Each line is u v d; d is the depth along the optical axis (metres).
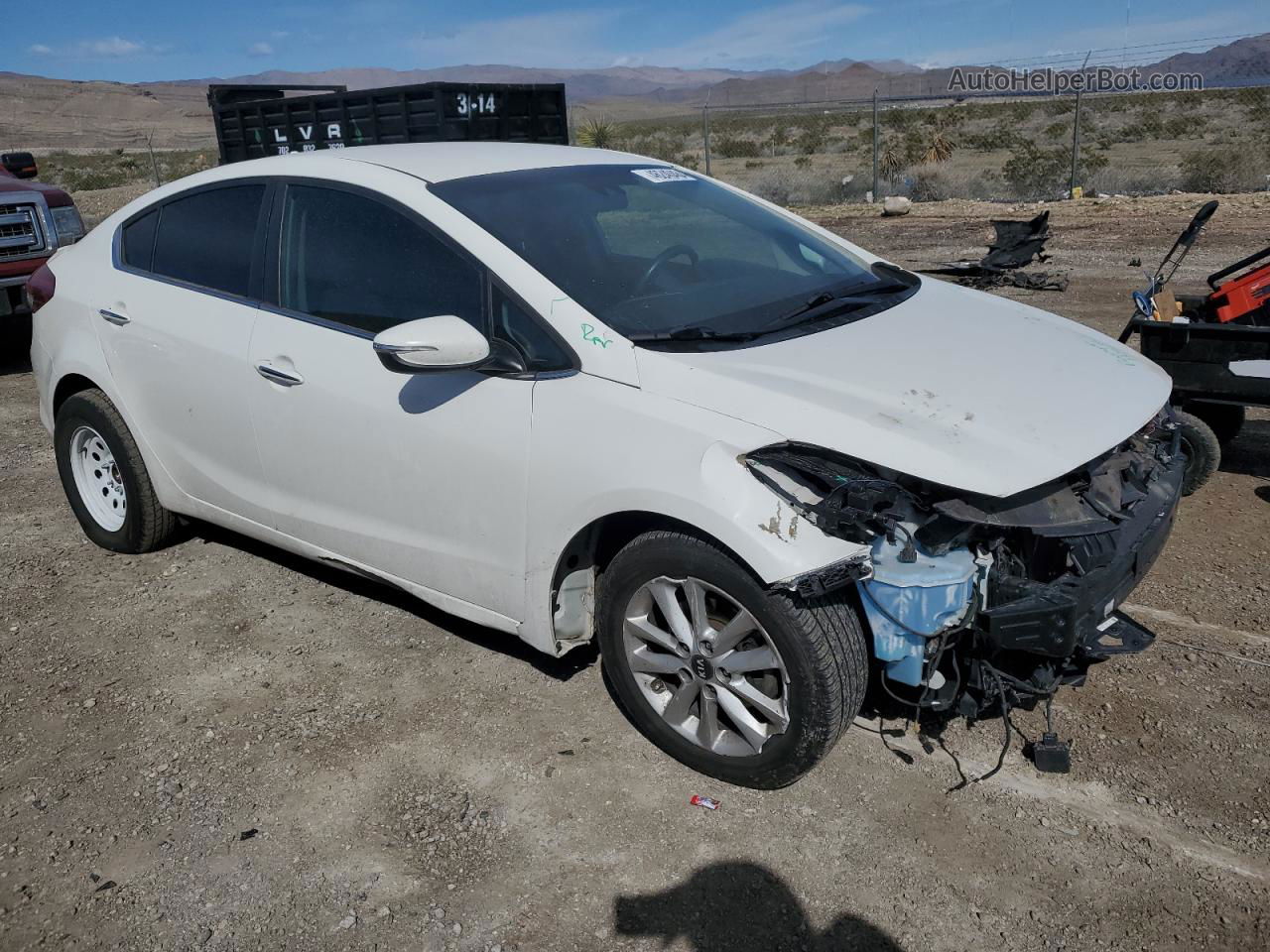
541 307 3.14
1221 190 16.70
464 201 3.46
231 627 4.12
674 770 3.15
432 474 3.38
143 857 2.86
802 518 2.68
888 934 2.52
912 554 2.72
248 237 3.93
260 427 3.86
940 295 3.88
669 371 2.93
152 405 4.29
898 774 3.08
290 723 3.46
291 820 2.99
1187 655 3.62
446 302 3.34
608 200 3.79
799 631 2.72
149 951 2.55
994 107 54.56
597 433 2.96
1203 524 4.67
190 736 3.40
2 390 8.02
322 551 3.92
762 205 4.40
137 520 4.61
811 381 2.91
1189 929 2.49
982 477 2.61
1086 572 2.78
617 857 2.80
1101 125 38.03
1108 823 2.85
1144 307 4.77
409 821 2.97
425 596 3.64
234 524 4.26
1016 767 3.09
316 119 9.84
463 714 3.47
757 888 2.67
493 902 2.66
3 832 2.98
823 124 58.44
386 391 3.43
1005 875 2.68
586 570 3.31
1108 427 2.90
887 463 2.65
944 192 18.84
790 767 2.89
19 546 4.94
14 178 9.20
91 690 3.69
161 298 4.19
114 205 25.05
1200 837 2.78
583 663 3.76
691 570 2.88
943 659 3.00
